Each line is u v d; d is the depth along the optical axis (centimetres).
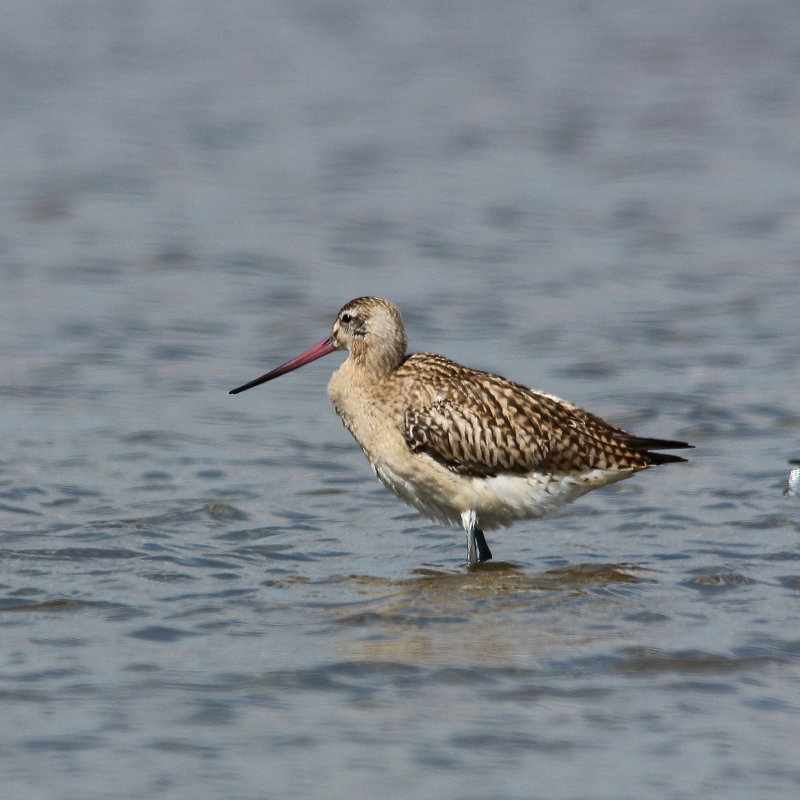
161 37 5116
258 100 4078
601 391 1734
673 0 5894
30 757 781
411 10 5766
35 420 1591
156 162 3303
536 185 3119
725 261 2478
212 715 838
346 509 1322
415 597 1064
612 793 749
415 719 837
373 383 1244
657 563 1156
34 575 1102
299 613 1024
